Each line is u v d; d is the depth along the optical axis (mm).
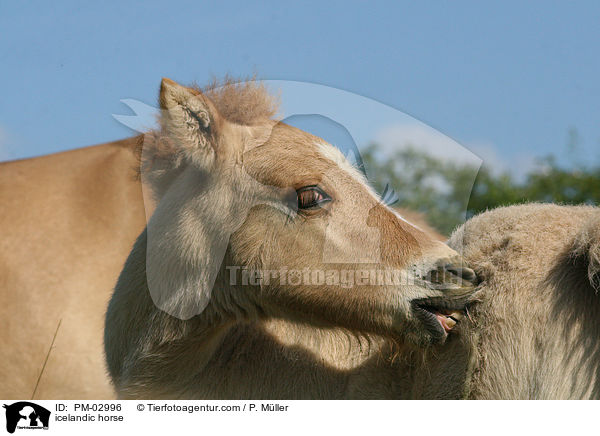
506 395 6605
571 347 6441
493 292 6844
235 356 7684
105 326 7488
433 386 7070
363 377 7516
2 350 10867
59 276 11180
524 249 6871
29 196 11727
